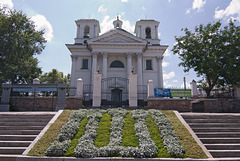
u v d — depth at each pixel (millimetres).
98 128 8195
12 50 20891
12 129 8672
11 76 26219
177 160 5941
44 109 15633
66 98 14539
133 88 14648
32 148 6590
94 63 28312
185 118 9844
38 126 8742
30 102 15812
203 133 8242
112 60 30562
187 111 14695
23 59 23875
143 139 7156
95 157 6121
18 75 29000
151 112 10133
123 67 30109
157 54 31047
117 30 29219
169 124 8445
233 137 8172
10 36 21141
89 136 7348
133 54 29328
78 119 9016
